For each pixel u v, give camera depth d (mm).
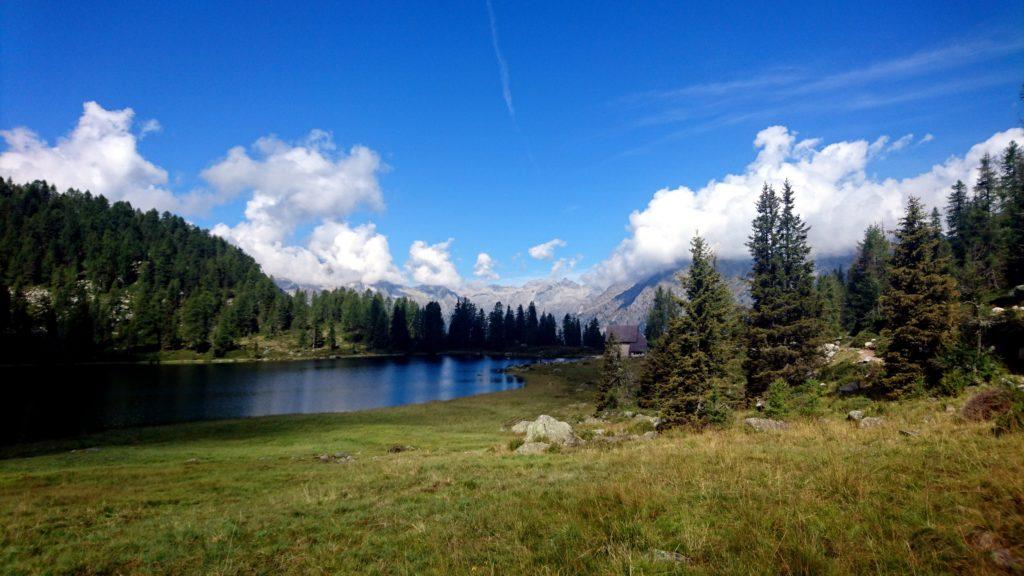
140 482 21625
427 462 22203
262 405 73125
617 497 10195
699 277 32281
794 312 44969
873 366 40312
